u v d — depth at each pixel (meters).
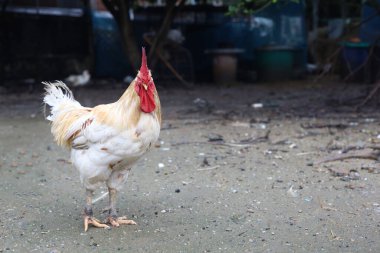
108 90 5.01
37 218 1.77
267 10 5.93
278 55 5.67
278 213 1.76
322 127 2.98
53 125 1.67
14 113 3.79
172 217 1.75
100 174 1.59
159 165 2.34
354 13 6.64
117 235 1.62
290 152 2.49
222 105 3.99
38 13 5.65
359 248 1.50
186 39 6.04
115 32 5.95
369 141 2.60
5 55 5.45
